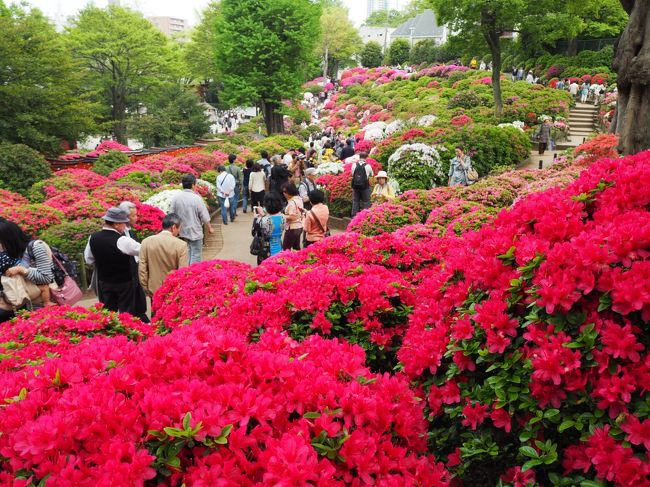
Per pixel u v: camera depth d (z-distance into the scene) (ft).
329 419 6.38
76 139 72.74
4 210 32.01
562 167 39.50
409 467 6.84
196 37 163.84
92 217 33.55
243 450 6.08
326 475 5.62
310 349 8.41
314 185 35.42
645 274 6.80
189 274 16.98
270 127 117.39
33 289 16.39
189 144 107.76
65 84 68.95
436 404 8.49
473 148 54.44
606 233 7.65
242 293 13.74
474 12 79.00
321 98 196.24
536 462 6.89
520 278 7.98
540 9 82.38
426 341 9.05
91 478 5.37
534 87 107.45
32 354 11.62
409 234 21.39
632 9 16.83
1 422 6.03
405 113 110.01
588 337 6.93
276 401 6.59
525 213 9.50
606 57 115.24
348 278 13.17
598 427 6.71
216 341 7.36
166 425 5.86
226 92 115.24
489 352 7.83
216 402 6.17
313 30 111.14
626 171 9.09
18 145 53.62
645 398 6.62
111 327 14.08
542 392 7.20
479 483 8.82
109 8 122.52
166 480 5.77
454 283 10.00
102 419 5.90
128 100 131.34
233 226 44.09
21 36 66.69
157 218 33.30
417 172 45.80
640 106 16.08
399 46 214.07
